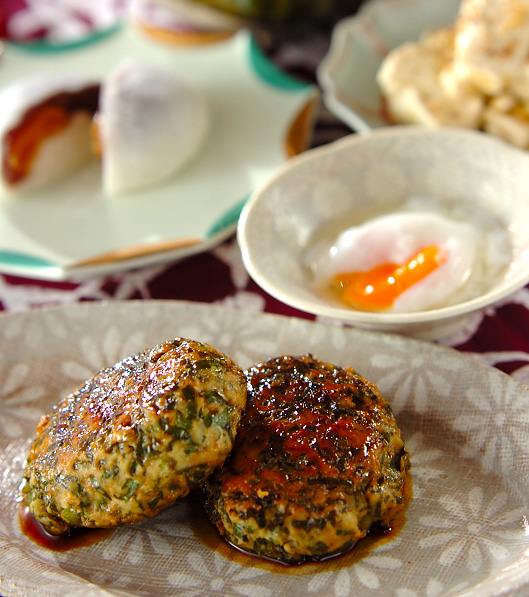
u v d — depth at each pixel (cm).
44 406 35
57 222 43
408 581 28
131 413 29
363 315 32
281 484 29
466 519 30
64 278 41
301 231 37
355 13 53
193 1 51
